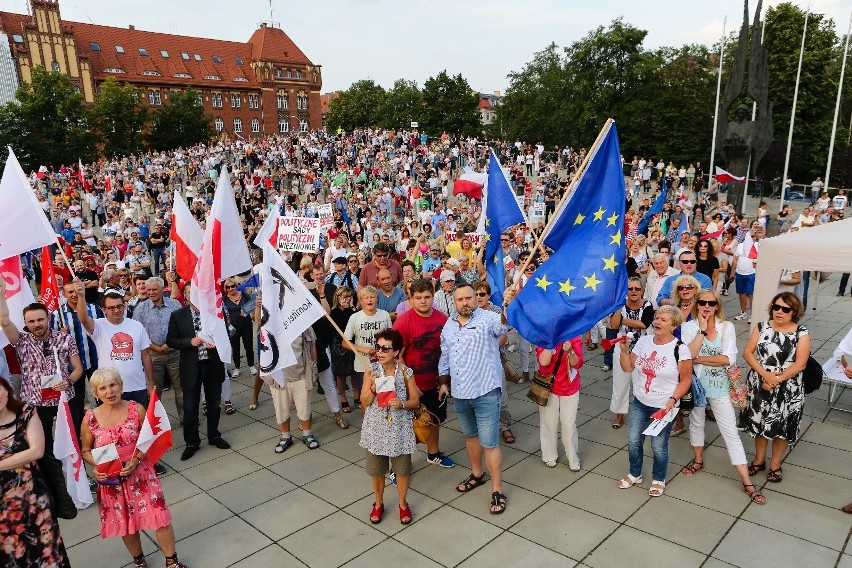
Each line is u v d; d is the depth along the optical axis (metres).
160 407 4.58
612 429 7.26
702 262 9.98
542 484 5.97
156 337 7.71
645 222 15.17
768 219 20.39
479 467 5.95
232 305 9.55
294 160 42.81
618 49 57.28
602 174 5.72
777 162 38.53
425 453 6.83
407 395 5.20
